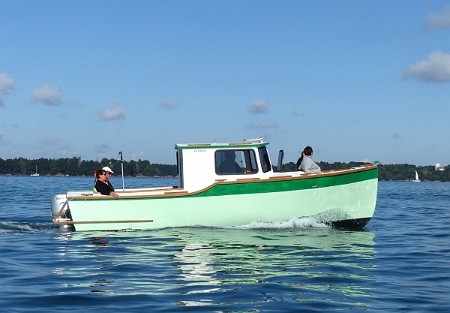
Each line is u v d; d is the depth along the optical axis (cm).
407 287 809
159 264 976
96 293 757
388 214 2231
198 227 1460
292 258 1040
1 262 1002
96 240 1280
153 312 665
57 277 866
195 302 711
